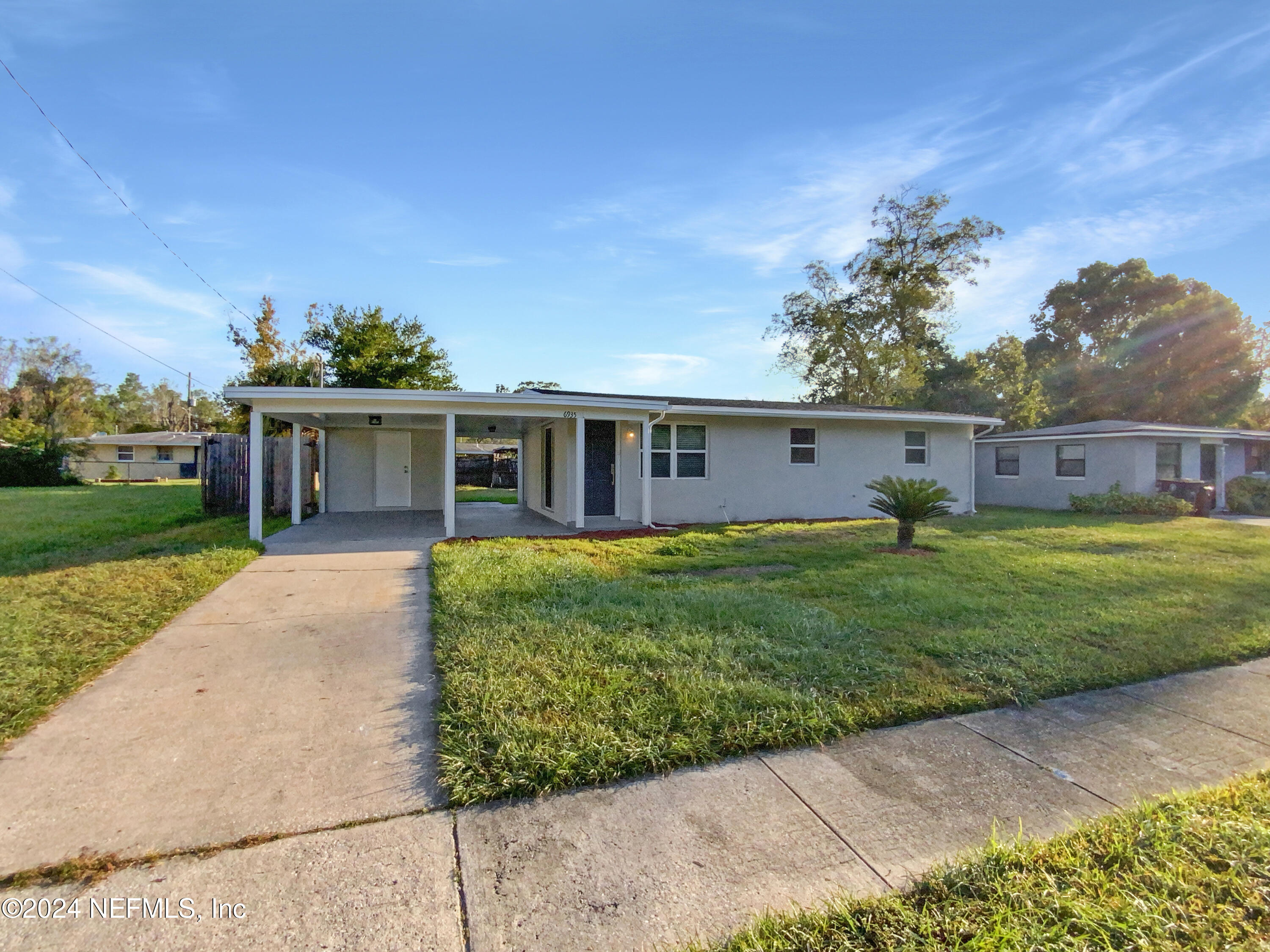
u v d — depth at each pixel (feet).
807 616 16.25
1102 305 99.19
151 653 13.73
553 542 29.37
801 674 12.26
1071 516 45.93
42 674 12.12
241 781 8.57
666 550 27.37
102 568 22.13
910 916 6.02
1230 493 52.75
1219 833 7.26
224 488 42.96
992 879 6.55
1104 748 9.73
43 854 6.96
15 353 129.18
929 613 16.90
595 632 14.57
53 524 37.27
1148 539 32.14
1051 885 6.47
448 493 30.68
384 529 34.47
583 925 5.98
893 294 96.99
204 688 11.85
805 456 42.91
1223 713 11.10
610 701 10.78
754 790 8.45
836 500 43.62
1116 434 48.44
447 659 12.94
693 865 6.88
